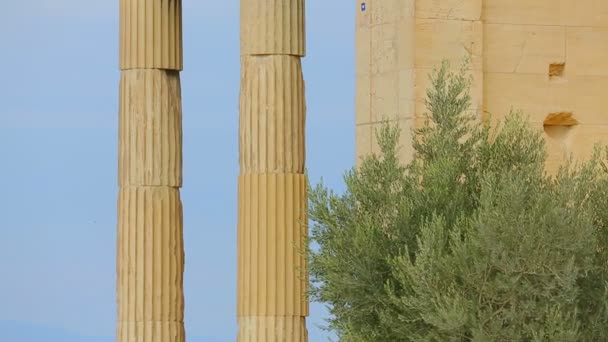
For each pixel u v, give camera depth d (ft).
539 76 132.26
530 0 131.95
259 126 127.44
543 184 119.03
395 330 116.98
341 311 119.14
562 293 112.98
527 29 131.95
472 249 114.01
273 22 127.44
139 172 136.56
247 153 127.85
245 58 128.47
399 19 129.70
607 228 118.62
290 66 127.95
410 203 119.96
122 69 137.49
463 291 114.32
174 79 137.80
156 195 136.67
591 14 133.39
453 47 129.18
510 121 123.34
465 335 114.62
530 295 113.60
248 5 128.16
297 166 127.85
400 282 118.11
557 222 113.19
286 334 126.21
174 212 137.18
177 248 137.18
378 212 120.78
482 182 116.88
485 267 113.60
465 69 128.77
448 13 129.18
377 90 131.85
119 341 136.56
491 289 113.70
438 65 128.77
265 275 126.41
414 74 128.06
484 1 130.93
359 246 118.32
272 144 127.24
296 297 126.52
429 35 128.67
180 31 137.80
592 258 115.03
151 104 136.67
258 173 127.24
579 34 133.18
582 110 133.18
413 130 124.36
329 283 118.62
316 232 120.78
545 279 113.29
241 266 127.75
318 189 121.29
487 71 130.93
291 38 127.85
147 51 136.36
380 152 130.93
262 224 126.72
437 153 122.31
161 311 136.15
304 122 128.77
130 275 136.15
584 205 118.01
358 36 134.00
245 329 127.03
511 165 122.11
